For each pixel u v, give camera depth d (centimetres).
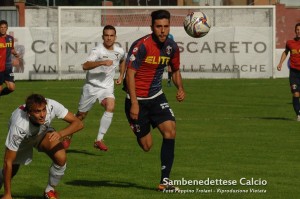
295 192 2673
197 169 3142
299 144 3909
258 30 9669
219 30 9638
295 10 11544
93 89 3816
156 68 2639
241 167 3191
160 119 2656
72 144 3934
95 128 4697
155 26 2586
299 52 5112
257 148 3759
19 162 2461
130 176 2995
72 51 9506
